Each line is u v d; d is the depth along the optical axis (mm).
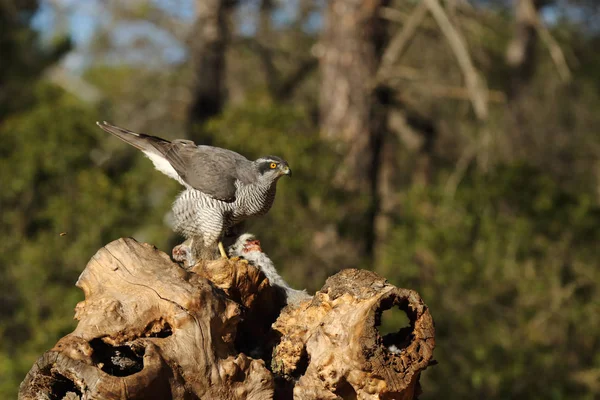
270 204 9359
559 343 15906
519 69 24812
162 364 5824
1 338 15383
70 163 16844
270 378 6270
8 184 16469
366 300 6125
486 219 15797
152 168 17109
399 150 23516
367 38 19453
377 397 5949
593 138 24906
